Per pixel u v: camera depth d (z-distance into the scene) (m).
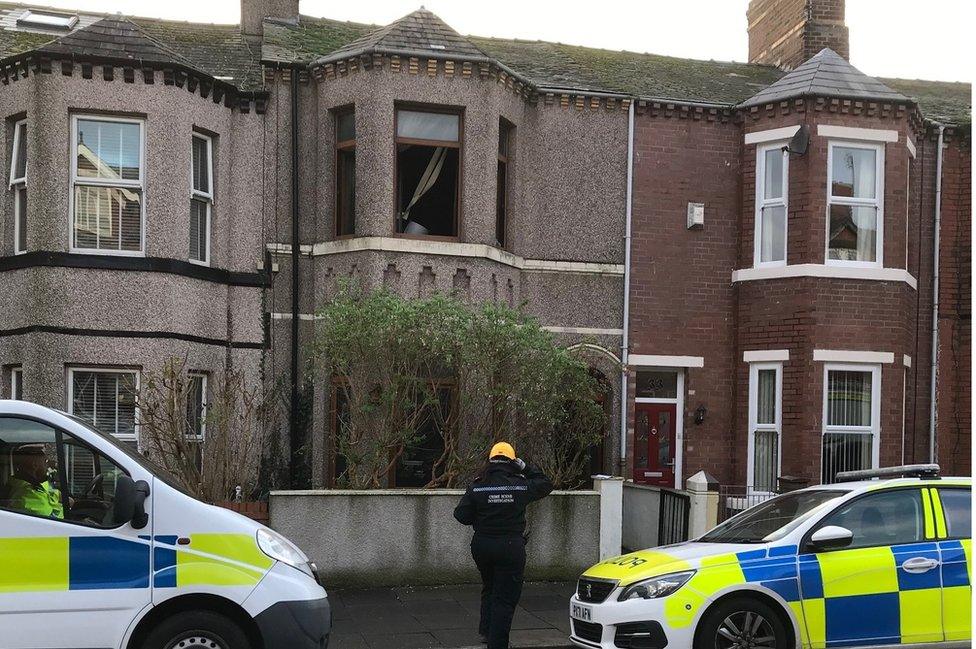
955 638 6.86
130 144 12.27
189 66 12.53
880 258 14.05
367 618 8.72
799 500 7.58
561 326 14.11
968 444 14.89
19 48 13.95
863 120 14.08
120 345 11.87
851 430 13.89
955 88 18.23
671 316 14.42
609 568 7.27
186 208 12.48
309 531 9.81
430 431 12.99
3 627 5.48
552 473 11.50
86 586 5.63
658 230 14.50
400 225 13.23
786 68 17.91
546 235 14.19
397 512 10.05
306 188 13.48
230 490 10.84
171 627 5.70
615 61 16.59
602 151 14.44
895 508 7.16
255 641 5.98
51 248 11.76
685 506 10.95
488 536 7.45
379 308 10.73
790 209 14.02
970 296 15.09
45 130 11.84
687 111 14.62
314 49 14.29
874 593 6.79
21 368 11.93
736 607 6.64
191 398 11.92
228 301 13.00
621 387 14.23
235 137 13.26
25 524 5.62
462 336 10.77
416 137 13.25
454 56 13.12
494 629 7.34
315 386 13.07
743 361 14.35
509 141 14.04
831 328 13.75
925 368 14.86
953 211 15.20
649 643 6.60
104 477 5.90
